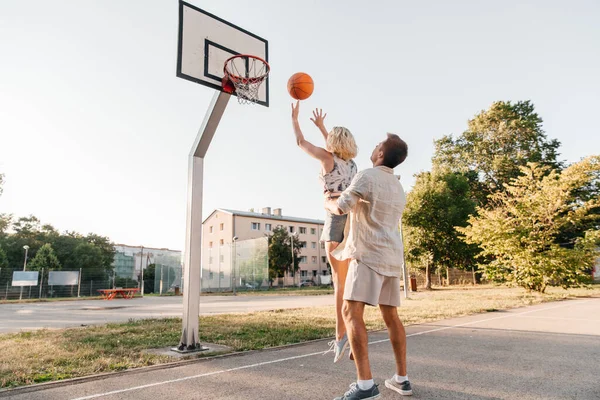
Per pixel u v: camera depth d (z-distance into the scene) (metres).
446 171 30.83
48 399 2.83
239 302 18.27
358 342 2.34
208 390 2.98
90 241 61.69
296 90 3.53
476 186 34.16
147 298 29.34
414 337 5.36
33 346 5.31
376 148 2.78
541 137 34.06
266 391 2.90
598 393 2.67
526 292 16.22
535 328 6.02
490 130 35.00
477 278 32.06
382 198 2.52
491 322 6.95
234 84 5.58
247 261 35.69
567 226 15.94
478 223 17.09
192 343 4.82
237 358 4.28
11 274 34.56
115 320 10.04
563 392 2.70
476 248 26.58
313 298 19.98
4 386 3.23
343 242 2.98
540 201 15.45
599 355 3.94
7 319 11.23
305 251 64.56
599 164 14.94
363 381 2.29
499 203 18.14
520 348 4.39
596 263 15.48
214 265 39.25
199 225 5.17
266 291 32.88
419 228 26.88
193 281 4.97
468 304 11.34
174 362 4.11
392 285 2.66
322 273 65.88
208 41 5.50
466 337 5.28
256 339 5.53
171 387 3.10
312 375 3.37
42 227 55.22
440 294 18.84
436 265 27.97
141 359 4.23
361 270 2.44
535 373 3.25
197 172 5.27
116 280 45.09
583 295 15.00
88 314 12.88
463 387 2.87
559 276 14.87
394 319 2.70
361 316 2.42
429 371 3.38
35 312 14.66
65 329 7.38
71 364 4.07
